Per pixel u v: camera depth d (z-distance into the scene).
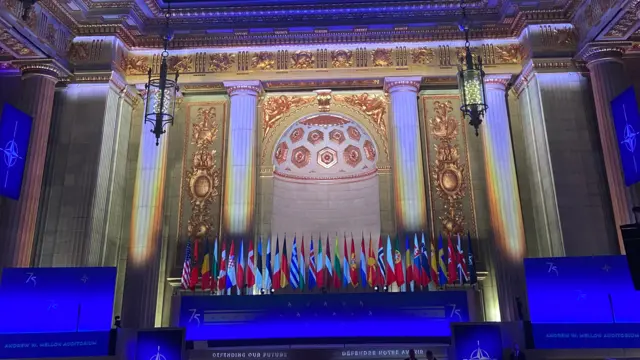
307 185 25.36
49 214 19.33
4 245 18.02
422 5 21.91
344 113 23.06
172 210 21.66
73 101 20.66
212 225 21.36
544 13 20.83
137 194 20.75
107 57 20.98
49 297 16.91
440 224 21.16
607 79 19.23
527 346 16.12
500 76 21.64
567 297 16.53
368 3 21.83
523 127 21.91
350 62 22.09
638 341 15.66
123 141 21.77
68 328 16.75
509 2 20.66
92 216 19.22
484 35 22.05
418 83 21.95
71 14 20.56
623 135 17.83
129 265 19.83
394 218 21.42
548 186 19.61
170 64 22.17
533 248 20.52
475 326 15.85
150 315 19.41
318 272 19.86
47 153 20.06
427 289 19.30
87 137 20.17
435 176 21.83
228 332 17.77
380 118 22.92
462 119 22.53
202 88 22.47
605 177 19.19
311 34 22.14
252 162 21.41
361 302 18.05
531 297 16.72
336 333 17.72
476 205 21.36
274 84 22.39
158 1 21.69
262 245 21.53
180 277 20.56
